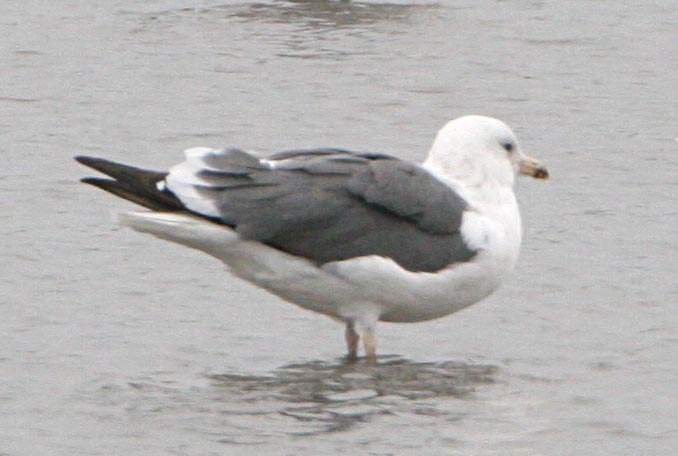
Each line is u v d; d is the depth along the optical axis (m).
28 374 13.39
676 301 15.59
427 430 12.17
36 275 16.16
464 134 14.30
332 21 28.02
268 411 12.57
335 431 12.11
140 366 13.69
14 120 22.14
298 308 15.41
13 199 18.70
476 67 25.11
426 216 13.77
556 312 15.32
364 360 14.02
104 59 25.34
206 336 14.53
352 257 13.61
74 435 11.99
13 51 25.70
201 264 16.62
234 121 22.19
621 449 11.85
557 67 25.17
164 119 22.27
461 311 15.36
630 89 24.05
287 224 13.47
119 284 15.95
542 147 21.27
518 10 28.97
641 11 28.86
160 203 13.56
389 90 23.75
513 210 14.33
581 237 17.69
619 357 14.03
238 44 26.30
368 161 13.96
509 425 12.32
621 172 20.17
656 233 17.83
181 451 11.66
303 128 21.88
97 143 21.17
